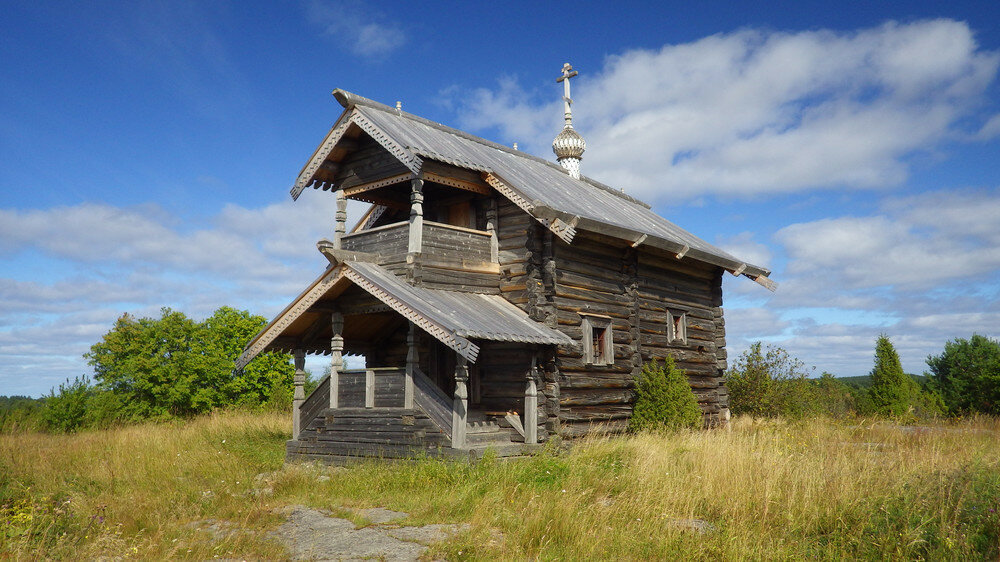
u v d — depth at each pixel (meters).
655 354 19.05
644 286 19.09
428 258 15.38
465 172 16.44
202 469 14.96
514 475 11.87
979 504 9.09
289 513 10.84
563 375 15.93
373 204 19.59
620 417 17.61
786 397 25.89
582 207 17.52
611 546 8.60
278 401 32.72
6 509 9.64
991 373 34.19
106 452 17.08
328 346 17.83
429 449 13.82
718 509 10.16
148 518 10.55
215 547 8.83
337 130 17.03
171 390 31.70
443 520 9.95
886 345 29.39
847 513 9.33
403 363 18.19
